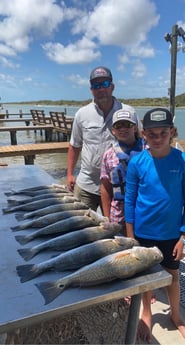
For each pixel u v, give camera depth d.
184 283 2.69
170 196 1.88
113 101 2.73
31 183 3.01
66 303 1.25
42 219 2.00
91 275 1.37
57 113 15.27
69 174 3.26
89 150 2.86
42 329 1.63
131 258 1.43
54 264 1.49
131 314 1.59
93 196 2.96
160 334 2.19
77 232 1.75
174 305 2.20
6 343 1.44
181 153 1.91
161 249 1.97
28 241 1.80
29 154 7.92
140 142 2.36
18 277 1.44
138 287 1.37
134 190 2.00
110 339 1.85
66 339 1.72
